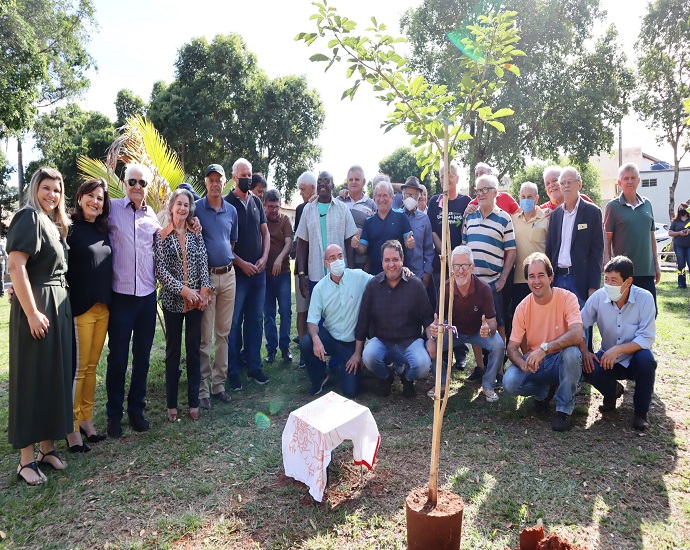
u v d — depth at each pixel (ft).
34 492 10.81
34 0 65.10
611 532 9.16
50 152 82.53
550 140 70.90
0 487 11.12
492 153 69.41
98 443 13.26
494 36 7.63
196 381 14.76
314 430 10.32
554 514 9.72
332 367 18.69
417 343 16.02
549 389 14.84
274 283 20.58
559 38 65.36
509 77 65.26
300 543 9.01
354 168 21.79
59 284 11.55
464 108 8.09
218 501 10.42
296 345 23.09
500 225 17.03
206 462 12.16
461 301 15.78
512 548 8.33
